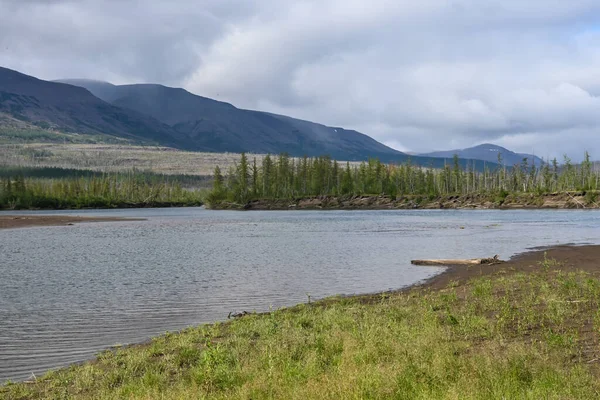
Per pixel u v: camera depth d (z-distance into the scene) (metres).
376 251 42.12
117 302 21.69
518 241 49.47
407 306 18.59
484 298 19.12
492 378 9.35
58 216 124.38
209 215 131.50
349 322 15.69
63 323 17.98
